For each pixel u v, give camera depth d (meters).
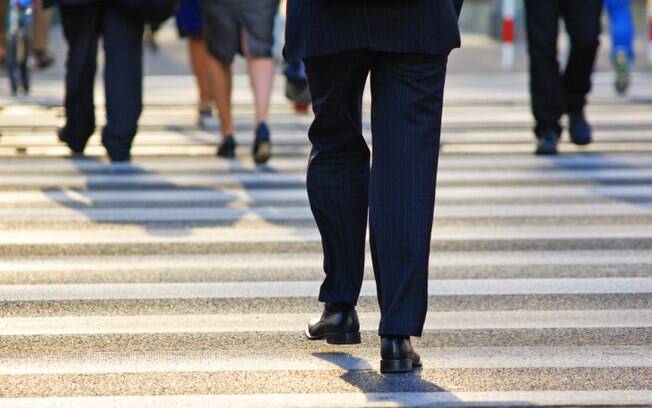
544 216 16.45
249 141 23.06
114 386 9.66
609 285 12.88
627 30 29.77
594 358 10.38
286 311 11.90
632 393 9.43
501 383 9.69
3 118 25.64
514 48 44.69
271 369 10.07
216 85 20.95
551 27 20.25
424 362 10.25
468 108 27.41
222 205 17.19
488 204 17.25
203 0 20.12
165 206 17.12
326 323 10.55
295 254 14.32
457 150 21.80
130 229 15.64
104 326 11.38
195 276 13.27
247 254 14.32
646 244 14.83
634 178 19.20
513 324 11.43
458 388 9.55
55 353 10.55
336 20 9.36
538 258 14.11
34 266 13.70
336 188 10.07
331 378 9.82
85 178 19.23
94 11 19.80
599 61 38.25
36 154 21.44
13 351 10.61
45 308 11.98
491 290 12.68
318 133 9.96
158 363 10.27
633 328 11.30
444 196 17.83
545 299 12.32
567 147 22.09
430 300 12.29
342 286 10.39
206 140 23.14
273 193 18.05
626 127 24.45
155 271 13.49
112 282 13.00
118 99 20.33
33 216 16.41
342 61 9.48
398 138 9.45
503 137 23.22
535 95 21.03
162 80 33.12
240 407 9.13
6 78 33.66
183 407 9.15
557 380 9.77
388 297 9.66
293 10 9.66
